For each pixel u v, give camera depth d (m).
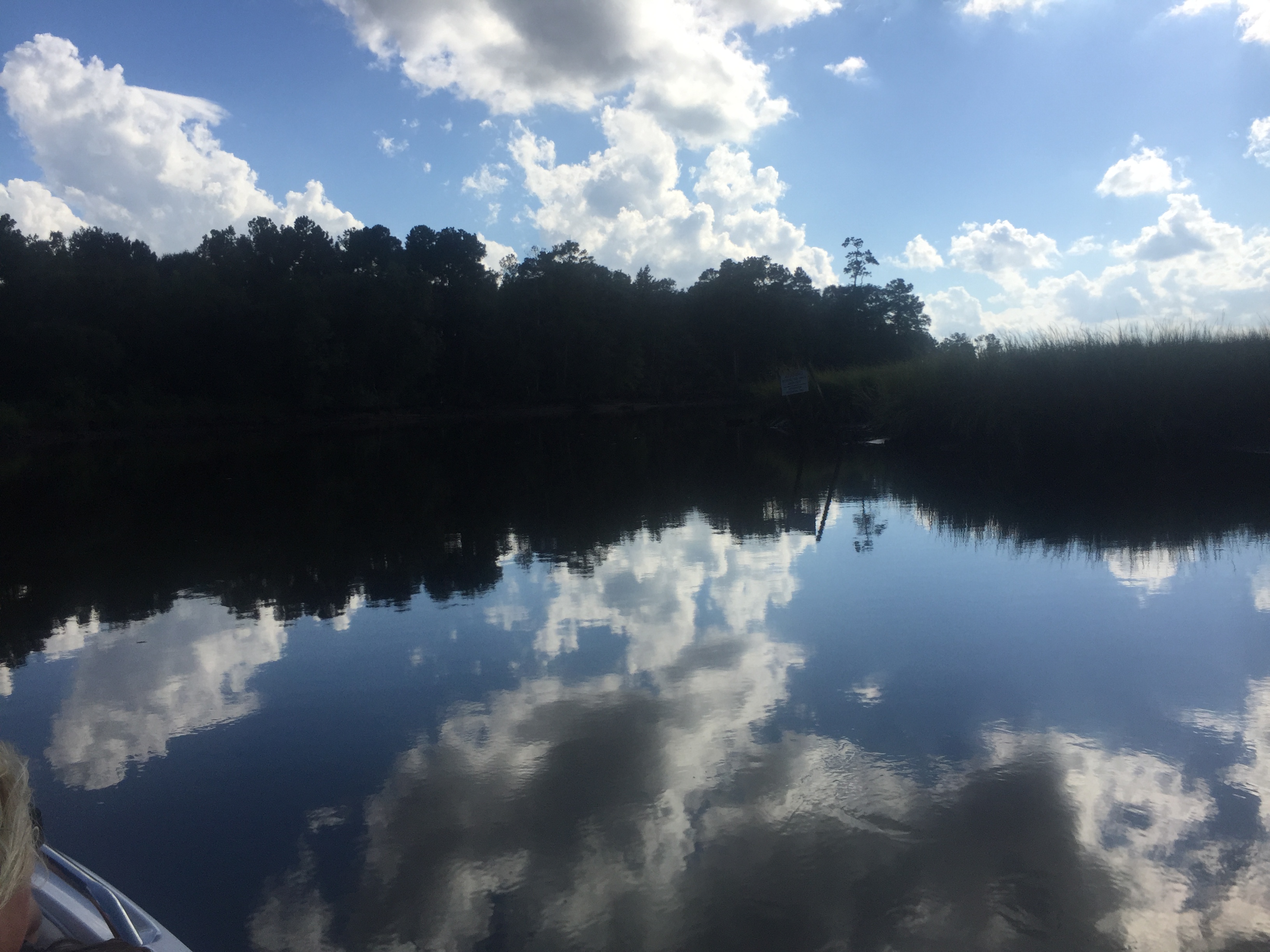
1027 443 12.97
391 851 2.66
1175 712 3.50
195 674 4.41
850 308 65.62
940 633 4.60
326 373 48.59
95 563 7.40
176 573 6.88
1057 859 2.50
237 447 26.75
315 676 4.30
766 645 4.51
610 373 64.12
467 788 3.04
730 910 2.30
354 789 3.08
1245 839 2.58
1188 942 2.13
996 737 3.31
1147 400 11.82
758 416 25.19
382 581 6.35
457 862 2.58
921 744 3.27
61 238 53.09
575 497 10.92
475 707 3.80
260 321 47.03
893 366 19.09
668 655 4.40
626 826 2.75
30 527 9.50
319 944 2.23
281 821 2.88
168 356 45.84
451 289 60.19
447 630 5.01
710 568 6.36
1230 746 3.19
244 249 67.00
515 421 46.97
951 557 6.34
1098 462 11.81
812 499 9.81
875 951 2.11
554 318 61.22
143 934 1.43
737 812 2.81
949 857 2.52
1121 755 3.14
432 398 57.22
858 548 6.82
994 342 15.01
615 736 3.43
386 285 52.25
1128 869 2.44
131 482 14.95
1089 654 4.19
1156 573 5.64
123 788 3.16
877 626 4.77
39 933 1.26
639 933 2.21
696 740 3.37
